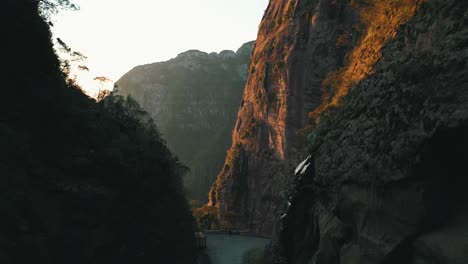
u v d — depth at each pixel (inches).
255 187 4264.3
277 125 3747.5
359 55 1676.9
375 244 626.8
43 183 759.1
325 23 3353.8
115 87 1513.3
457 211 525.0
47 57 1047.0
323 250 872.3
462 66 502.3
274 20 4601.4
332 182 890.1
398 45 953.5
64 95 1044.5
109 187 936.9
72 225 763.4
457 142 505.0
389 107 653.3
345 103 1049.5
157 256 1093.8
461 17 590.6
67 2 1125.7
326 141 1034.1
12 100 855.1
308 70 3363.7
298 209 1162.0
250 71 4968.0
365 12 1712.6
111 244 888.3
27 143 779.4
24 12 917.2
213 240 2763.3
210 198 5398.6
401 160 577.6
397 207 588.4
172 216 1275.8
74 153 919.7
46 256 647.8
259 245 2391.7
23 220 627.2
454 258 471.8
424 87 563.2
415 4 1062.4
